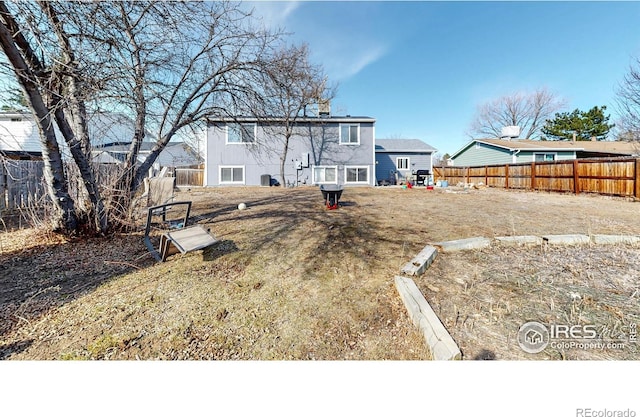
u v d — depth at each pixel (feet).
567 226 15.64
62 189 12.97
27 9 10.27
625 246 12.39
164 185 22.52
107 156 16.25
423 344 6.06
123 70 12.66
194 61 17.95
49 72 11.34
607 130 76.23
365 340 6.29
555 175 34.91
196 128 21.35
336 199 21.81
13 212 17.28
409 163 71.00
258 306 7.68
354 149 52.70
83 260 10.94
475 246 12.31
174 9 14.39
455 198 29.48
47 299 7.99
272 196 31.35
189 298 8.11
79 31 11.61
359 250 11.78
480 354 5.59
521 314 7.01
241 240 13.12
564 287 8.50
